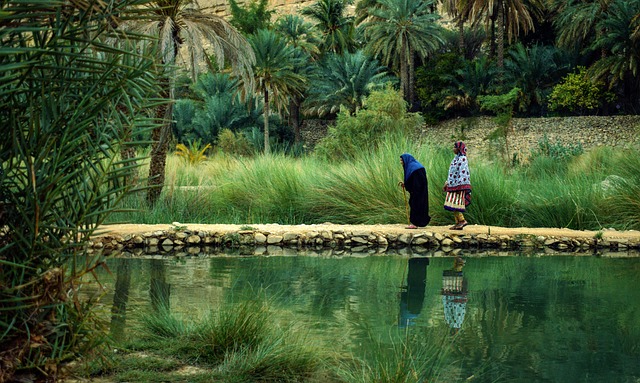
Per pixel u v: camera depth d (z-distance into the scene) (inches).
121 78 130.7
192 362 155.3
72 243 128.3
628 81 1779.0
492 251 414.6
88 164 129.6
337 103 2004.2
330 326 197.8
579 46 1854.1
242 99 1706.4
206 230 435.5
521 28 2114.9
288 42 2092.8
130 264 334.3
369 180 558.6
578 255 395.9
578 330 197.8
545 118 1744.6
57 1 112.4
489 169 575.8
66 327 133.4
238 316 174.7
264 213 572.1
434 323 205.0
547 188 553.0
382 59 2234.3
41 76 126.3
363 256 381.1
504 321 209.3
